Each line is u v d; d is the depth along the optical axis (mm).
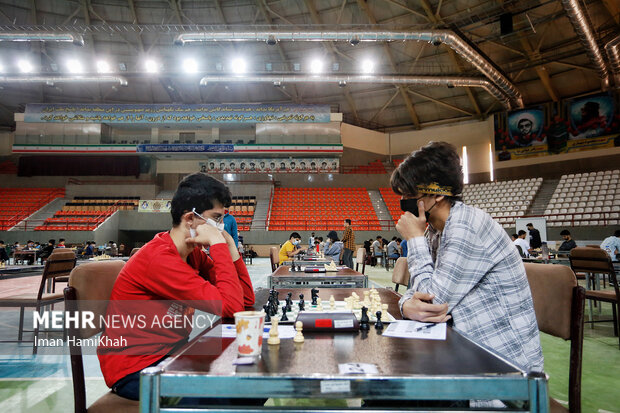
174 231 1433
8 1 17781
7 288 8219
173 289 1292
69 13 18812
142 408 781
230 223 5027
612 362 3156
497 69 16094
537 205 17047
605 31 14891
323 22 18578
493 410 821
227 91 22969
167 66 20922
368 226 19094
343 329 1197
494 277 1259
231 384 774
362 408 798
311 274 3680
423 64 19641
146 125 21984
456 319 1268
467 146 21438
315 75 16641
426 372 802
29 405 2303
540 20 14562
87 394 2445
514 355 1202
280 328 1258
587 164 17266
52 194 21656
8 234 17578
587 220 14648
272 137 21438
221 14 18719
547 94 19141
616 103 16625
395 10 17438
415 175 1338
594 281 5625
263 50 20359
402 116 23500
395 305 1778
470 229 1252
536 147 18609
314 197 21781
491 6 15648
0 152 22906
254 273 11078
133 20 19016
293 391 765
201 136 22922
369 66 16625
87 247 13273
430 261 1343
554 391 2527
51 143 21141
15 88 21328
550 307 1464
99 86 22078
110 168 21750
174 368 829
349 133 22812
